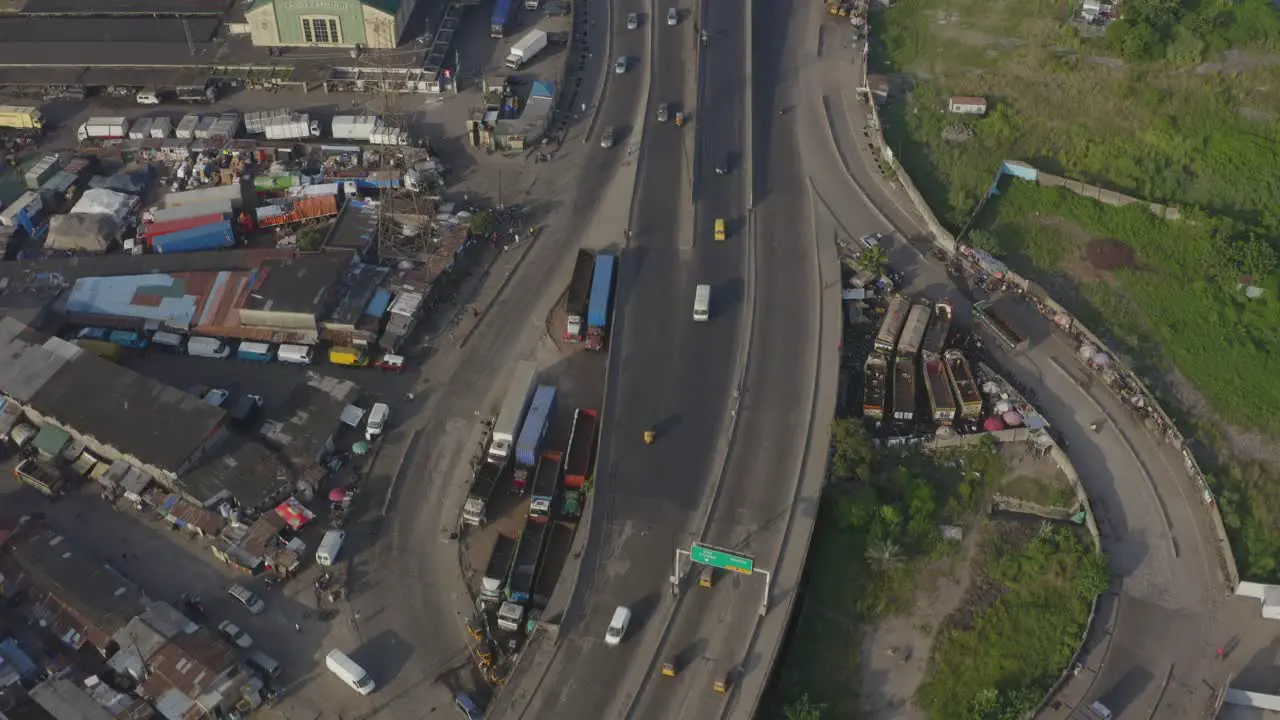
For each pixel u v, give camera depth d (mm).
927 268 159500
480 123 178875
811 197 167125
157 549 129125
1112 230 166500
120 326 151625
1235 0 192875
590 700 110625
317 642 120375
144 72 188625
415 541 129750
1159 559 128625
